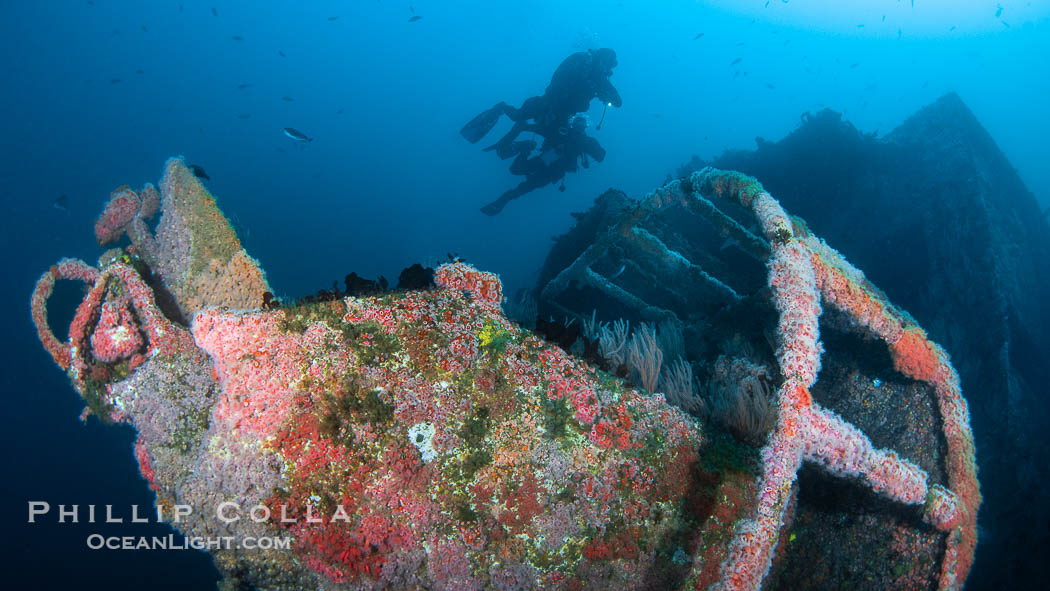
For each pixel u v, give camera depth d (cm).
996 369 631
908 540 352
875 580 355
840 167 1034
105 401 362
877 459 316
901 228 877
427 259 464
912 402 405
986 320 684
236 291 391
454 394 277
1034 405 625
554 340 342
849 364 447
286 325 273
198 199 405
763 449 275
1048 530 487
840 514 381
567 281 770
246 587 323
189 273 394
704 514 292
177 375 331
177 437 326
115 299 346
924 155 999
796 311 312
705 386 486
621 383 322
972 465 372
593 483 283
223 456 266
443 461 268
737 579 229
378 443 263
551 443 282
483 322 303
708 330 616
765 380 418
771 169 1123
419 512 262
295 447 259
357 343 274
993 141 1085
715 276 776
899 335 381
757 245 516
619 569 280
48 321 426
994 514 536
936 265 786
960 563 338
